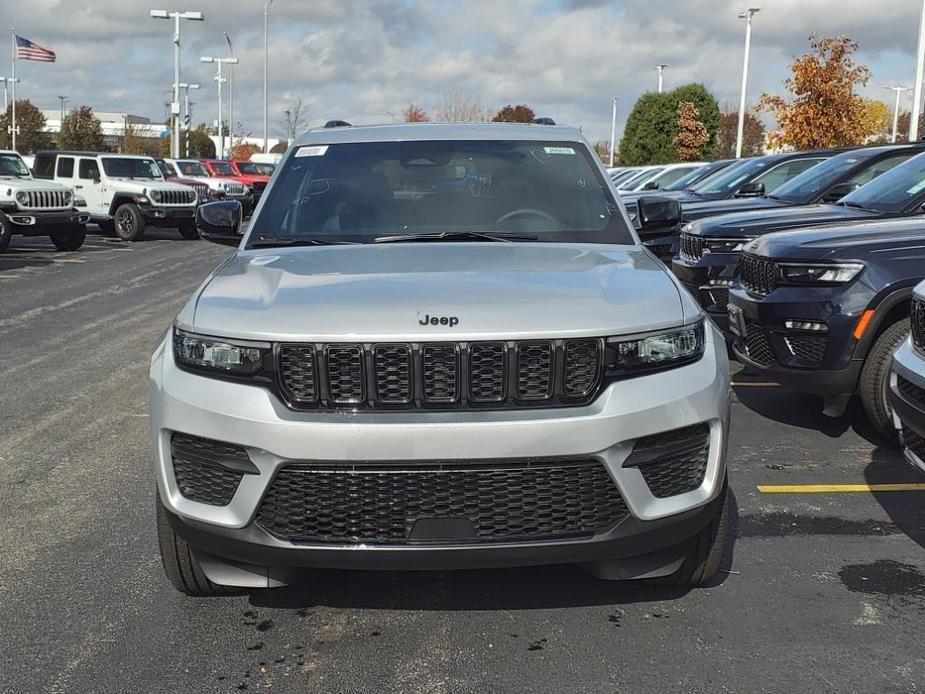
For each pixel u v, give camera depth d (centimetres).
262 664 310
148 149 6625
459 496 286
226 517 296
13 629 334
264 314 302
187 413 299
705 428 309
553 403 292
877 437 574
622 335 296
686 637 326
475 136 466
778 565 387
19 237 2272
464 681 299
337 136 476
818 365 532
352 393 291
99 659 313
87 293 1249
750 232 736
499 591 362
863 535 421
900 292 511
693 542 337
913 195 682
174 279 1411
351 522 288
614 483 290
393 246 391
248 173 3344
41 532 426
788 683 296
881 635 327
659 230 451
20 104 6738
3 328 973
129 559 395
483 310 296
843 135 2441
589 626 334
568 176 445
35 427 603
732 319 598
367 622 338
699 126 4156
